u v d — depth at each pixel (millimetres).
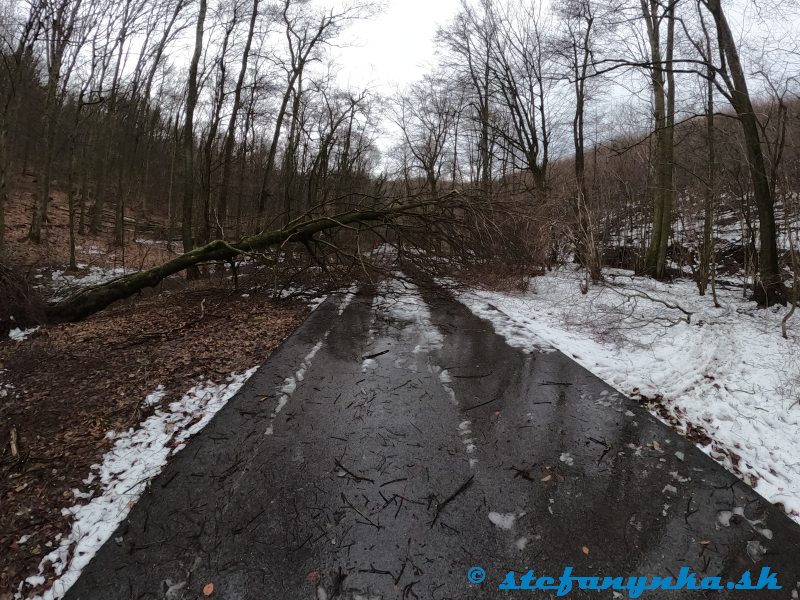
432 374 5254
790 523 2834
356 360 5691
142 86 19141
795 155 8508
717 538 2717
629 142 16375
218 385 4840
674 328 6836
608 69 7395
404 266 10555
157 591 2418
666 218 12117
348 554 2617
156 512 2959
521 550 2639
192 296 9453
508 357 5859
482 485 3203
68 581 2494
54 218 19641
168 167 32125
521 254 9977
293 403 4422
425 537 2732
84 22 13039
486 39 17766
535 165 16688
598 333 6914
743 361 5289
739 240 11953
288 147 19594
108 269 13656
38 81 17125
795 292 6172
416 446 3689
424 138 28250
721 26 7684
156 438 3799
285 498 3076
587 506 2986
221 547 2680
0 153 10523
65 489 3178
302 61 16719
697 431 3914
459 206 9375
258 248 9336
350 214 9617
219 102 14133
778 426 3939
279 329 7035
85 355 5652
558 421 4109
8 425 3965
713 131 10188
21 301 6941
